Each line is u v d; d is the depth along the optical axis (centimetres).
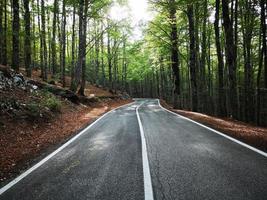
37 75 3100
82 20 2458
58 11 2797
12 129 1005
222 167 591
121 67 6462
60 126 1295
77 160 707
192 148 779
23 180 571
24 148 859
